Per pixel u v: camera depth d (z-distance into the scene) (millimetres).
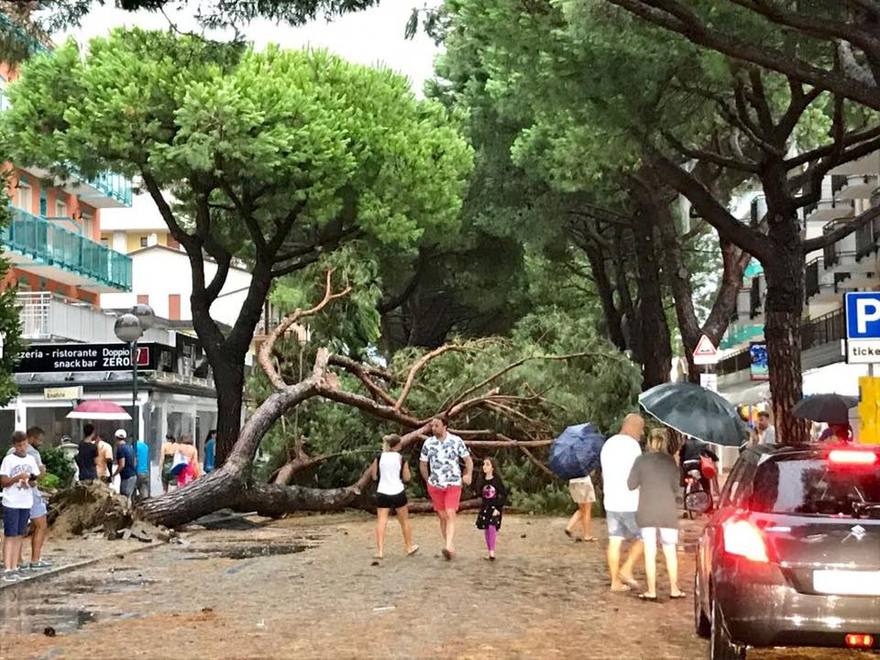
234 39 17375
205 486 22406
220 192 34781
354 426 26969
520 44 19156
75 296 49438
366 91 33219
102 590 14164
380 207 32375
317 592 13625
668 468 12922
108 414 30500
